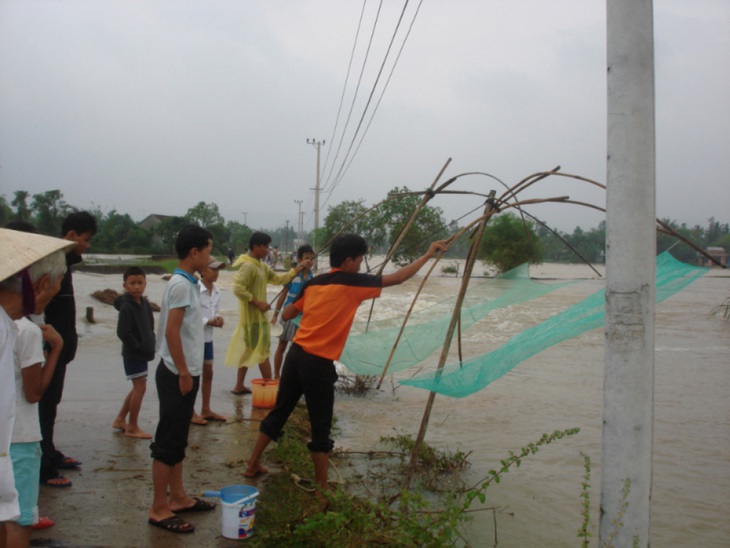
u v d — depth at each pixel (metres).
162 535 3.82
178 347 3.91
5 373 2.72
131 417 5.75
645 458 3.00
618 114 3.00
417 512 4.23
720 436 7.02
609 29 3.04
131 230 62.72
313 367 4.39
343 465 5.62
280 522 4.00
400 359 5.74
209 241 4.17
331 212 44.75
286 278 7.71
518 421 7.44
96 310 16.70
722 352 13.20
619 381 3.00
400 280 4.50
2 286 2.77
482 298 5.66
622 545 2.99
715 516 4.93
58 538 3.72
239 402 7.43
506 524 4.64
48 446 4.57
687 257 28.19
